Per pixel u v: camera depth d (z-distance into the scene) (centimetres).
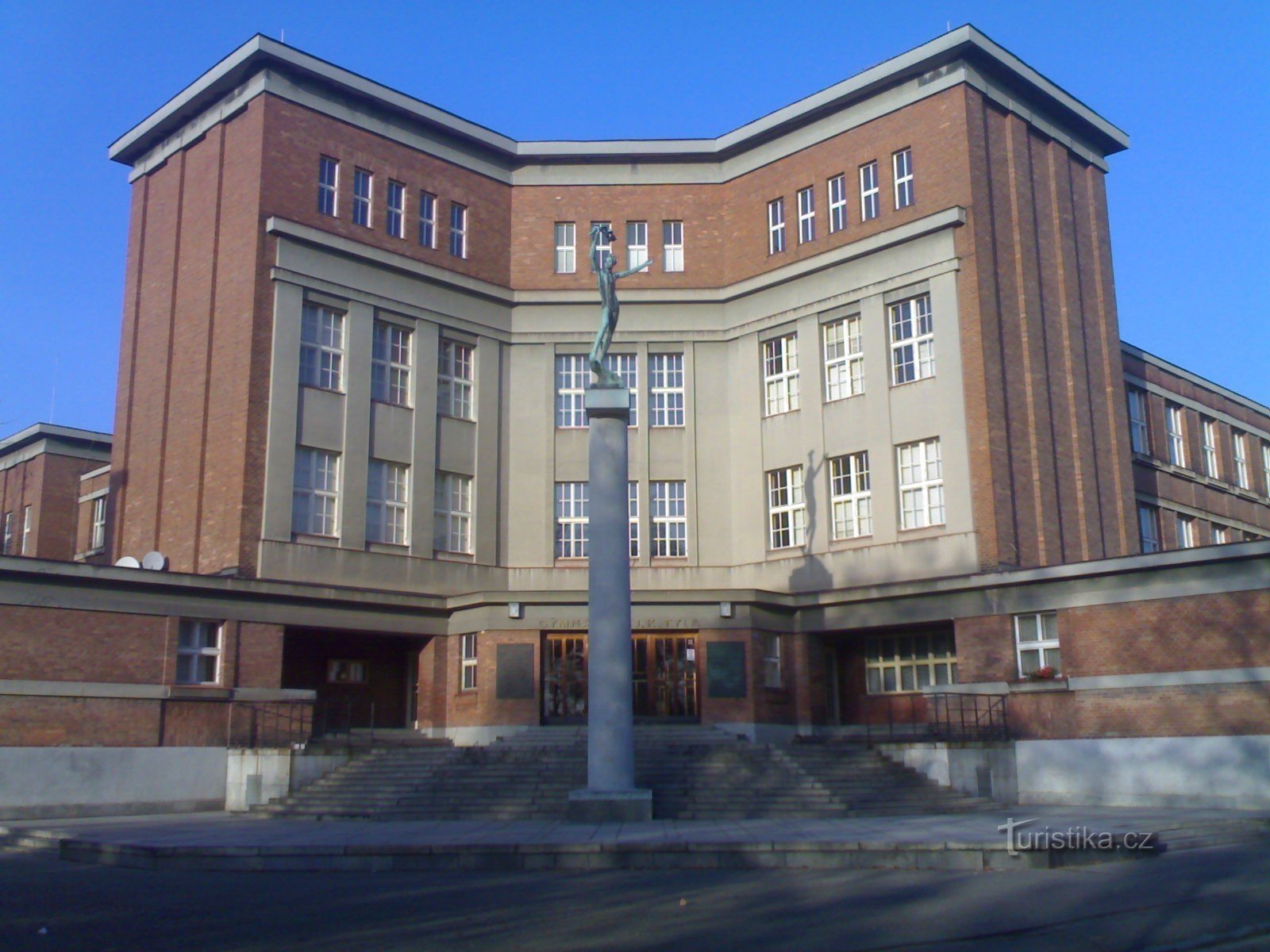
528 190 4141
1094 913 1366
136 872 1864
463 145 4031
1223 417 4897
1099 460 3703
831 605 3469
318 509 3488
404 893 1573
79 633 2842
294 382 3462
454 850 1867
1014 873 1727
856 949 1181
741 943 1205
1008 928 1282
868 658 3612
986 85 3603
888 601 3353
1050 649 2988
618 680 2400
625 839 1944
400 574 3600
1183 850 1989
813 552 3650
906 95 3662
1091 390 3741
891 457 3522
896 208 3644
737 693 3344
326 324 3603
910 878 1675
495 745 3134
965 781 2803
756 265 3981
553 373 4003
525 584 3862
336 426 3547
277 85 3578
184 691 2972
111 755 2833
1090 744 2817
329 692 3538
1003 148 3634
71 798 2750
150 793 2873
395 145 3853
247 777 2900
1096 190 3984
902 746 2888
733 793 2552
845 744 2991
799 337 3812
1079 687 2856
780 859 1823
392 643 3694
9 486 5241
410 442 3719
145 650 2950
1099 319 3859
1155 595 2767
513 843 1894
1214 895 1488
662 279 4062
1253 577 2609
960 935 1250
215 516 3388
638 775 2670
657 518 3912
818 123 3881
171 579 2994
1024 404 3462
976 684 3025
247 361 3388
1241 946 1217
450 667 3528
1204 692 2656
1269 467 5197
